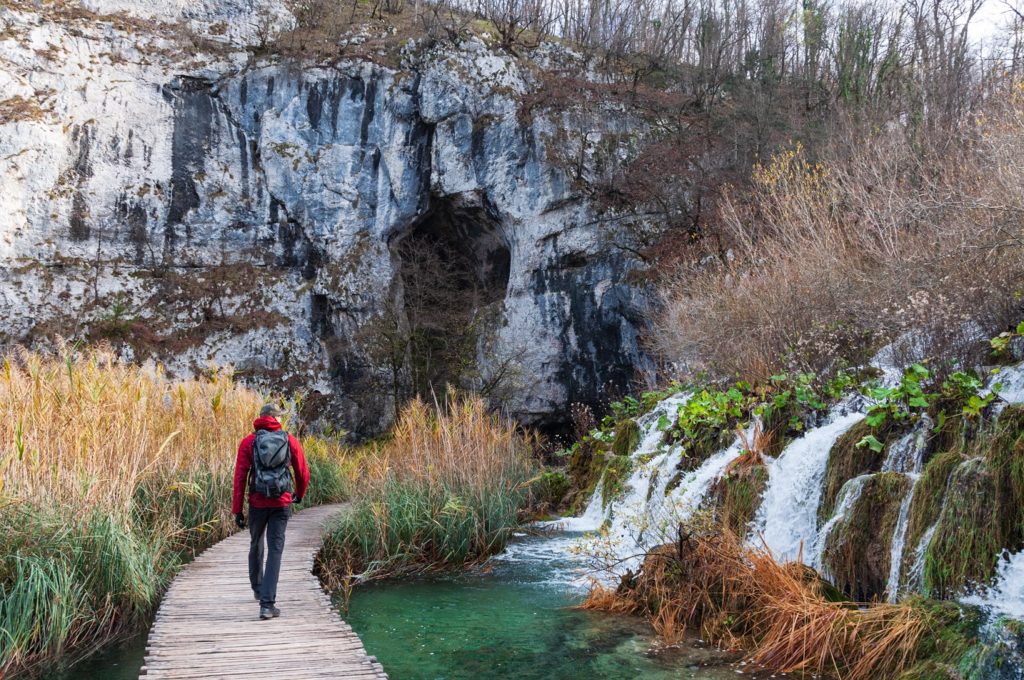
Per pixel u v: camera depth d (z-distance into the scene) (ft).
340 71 105.91
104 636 21.33
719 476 30.27
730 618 21.15
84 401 26.30
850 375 31.94
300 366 101.14
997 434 19.10
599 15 126.21
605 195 99.40
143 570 23.47
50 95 94.32
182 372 95.50
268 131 104.17
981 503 18.31
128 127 98.02
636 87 108.58
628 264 94.12
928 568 18.86
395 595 27.07
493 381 97.04
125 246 97.25
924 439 23.56
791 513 25.98
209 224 101.55
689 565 23.34
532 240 101.35
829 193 43.78
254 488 20.53
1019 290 27.68
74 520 21.90
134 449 27.12
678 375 52.31
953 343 27.76
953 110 56.03
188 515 32.65
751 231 50.85
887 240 37.76
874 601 20.10
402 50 106.63
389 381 102.22
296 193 104.32
